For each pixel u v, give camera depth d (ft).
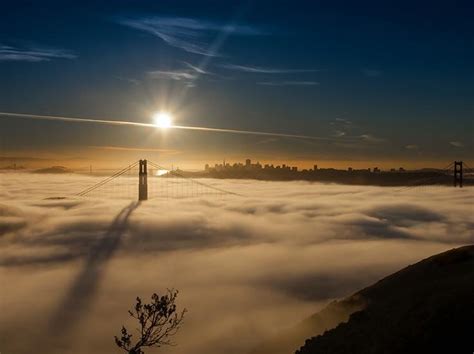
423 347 88.79
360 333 106.11
